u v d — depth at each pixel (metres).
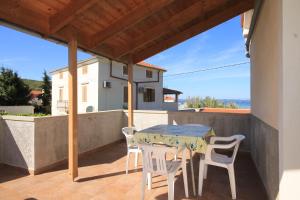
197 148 2.80
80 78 13.12
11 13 2.59
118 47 4.84
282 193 2.01
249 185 3.18
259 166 3.57
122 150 5.31
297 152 1.95
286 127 1.98
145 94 14.78
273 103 2.49
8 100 17.92
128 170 3.82
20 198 2.77
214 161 2.86
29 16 2.80
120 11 3.54
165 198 2.75
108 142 5.71
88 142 4.93
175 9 4.02
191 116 5.69
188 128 3.71
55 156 4.02
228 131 5.30
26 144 3.68
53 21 3.03
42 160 3.75
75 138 3.45
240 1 4.18
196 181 3.34
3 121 3.94
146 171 2.65
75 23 3.45
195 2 3.93
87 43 3.90
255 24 4.15
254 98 4.46
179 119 5.82
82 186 3.13
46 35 3.14
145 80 14.82
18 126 3.76
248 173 3.70
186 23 4.48
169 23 4.23
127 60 5.47
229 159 2.97
